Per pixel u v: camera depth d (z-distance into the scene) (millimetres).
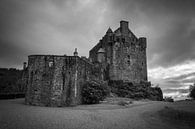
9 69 77812
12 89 62625
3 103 34781
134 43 67875
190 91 49938
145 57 69625
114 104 36594
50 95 33188
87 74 43812
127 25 68500
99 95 38688
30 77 35156
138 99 50719
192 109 23625
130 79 62938
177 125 17594
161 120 19875
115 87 56250
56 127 15156
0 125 14383
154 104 35656
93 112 24594
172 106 28641
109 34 65500
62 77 34344
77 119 19094
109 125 17234
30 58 36250
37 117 18703
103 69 59125
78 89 36438
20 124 15203
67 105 32969
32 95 33875
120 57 63594
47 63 35031
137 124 17953
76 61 35844
